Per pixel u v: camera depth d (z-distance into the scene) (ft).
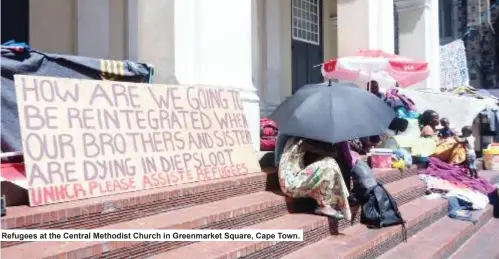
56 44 23.62
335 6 45.50
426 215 19.22
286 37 39.27
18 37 22.77
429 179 24.17
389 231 16.15
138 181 13.32
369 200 16.83
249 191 16.03
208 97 16.48
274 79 36.78
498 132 43.04
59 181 11.74
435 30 41.14
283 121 16.25
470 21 72.38
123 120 13.71
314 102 15.89
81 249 9.71
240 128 17.24
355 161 17.28
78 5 24.02
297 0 41.50
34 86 12.15
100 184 12.48
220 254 11.23
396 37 53.11
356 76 27.94
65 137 12.30
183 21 17.16
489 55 71.82
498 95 54.08
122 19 25.98
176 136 14.89
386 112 16.48
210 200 14.43
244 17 19.26
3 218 9.92
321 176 15.03
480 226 21.68
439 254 16.33
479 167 36.42
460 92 41.91
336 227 15.60
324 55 45.01
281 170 15.89
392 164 22.76
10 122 12.92
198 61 17.49
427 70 27.45
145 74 16.37
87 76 14.85
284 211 15.48
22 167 12.43
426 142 25.88
